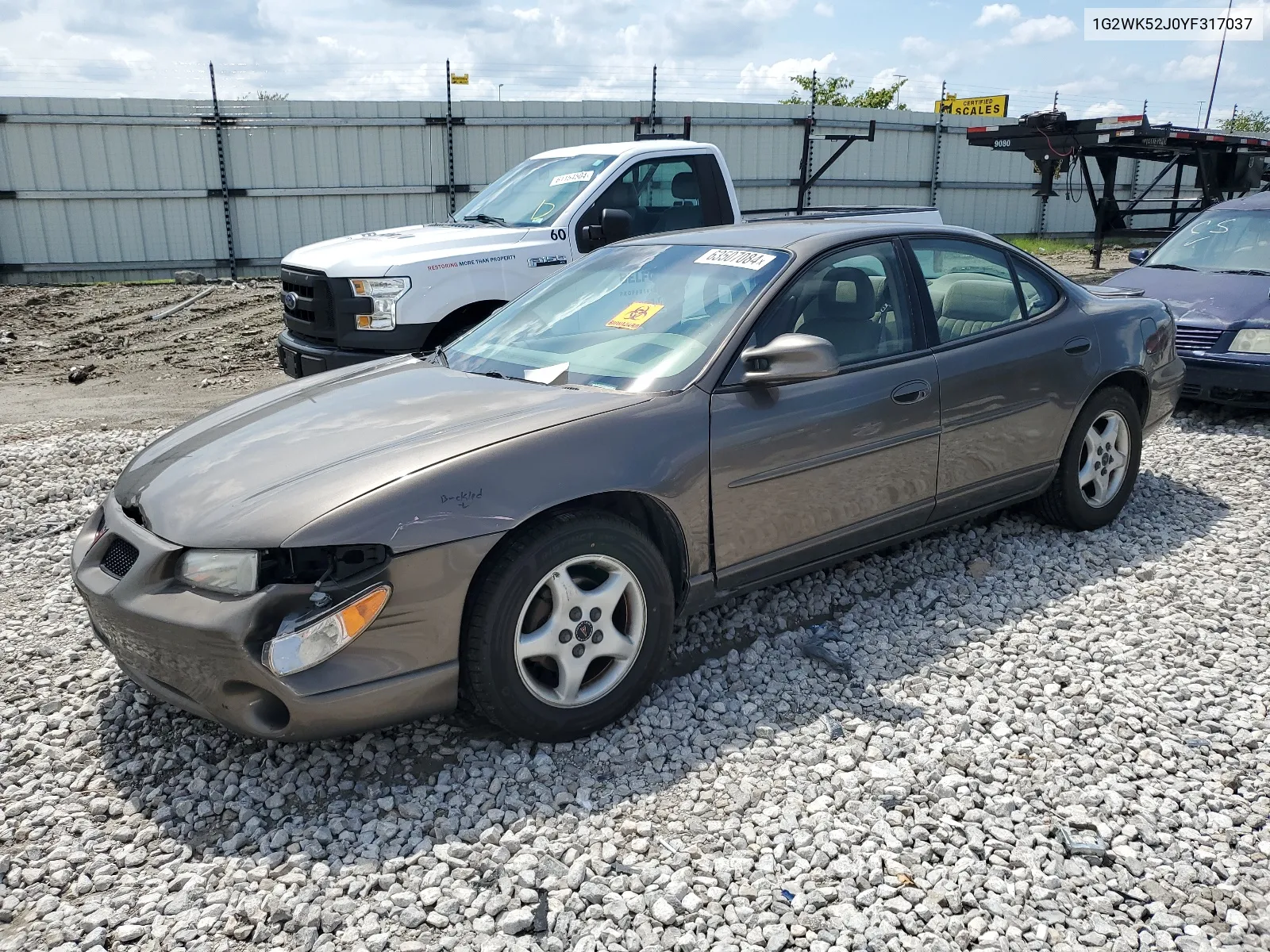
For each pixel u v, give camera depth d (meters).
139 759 3.13
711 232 4.28
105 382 9.80
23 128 16.55
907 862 2.58
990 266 4.40
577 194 7.26
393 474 2.86
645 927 2.36
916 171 22.84
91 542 3.30
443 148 18.81
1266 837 2.67
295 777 3.01
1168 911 2.41
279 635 2.66
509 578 2.89
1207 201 16.14
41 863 2.66
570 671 3.07
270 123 17.75
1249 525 4.94
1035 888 2.47
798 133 21.11
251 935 2.38
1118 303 4.94
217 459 3.19
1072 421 4.55
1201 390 6.96
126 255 17.55
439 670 2.86
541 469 2.96
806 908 2.41
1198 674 3.49
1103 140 14.84
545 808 2.81
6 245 16.88
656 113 19.80
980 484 4.24
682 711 3.32
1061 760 3.01
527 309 4.20
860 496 3.79
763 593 4.18
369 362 4.26
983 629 3.85
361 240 7.12
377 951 2.30
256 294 15.05
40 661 3.79
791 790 2.89
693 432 3.28
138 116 17.08
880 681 3.51
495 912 2.43
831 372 3.31
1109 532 4.86
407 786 2.97
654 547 3.20
